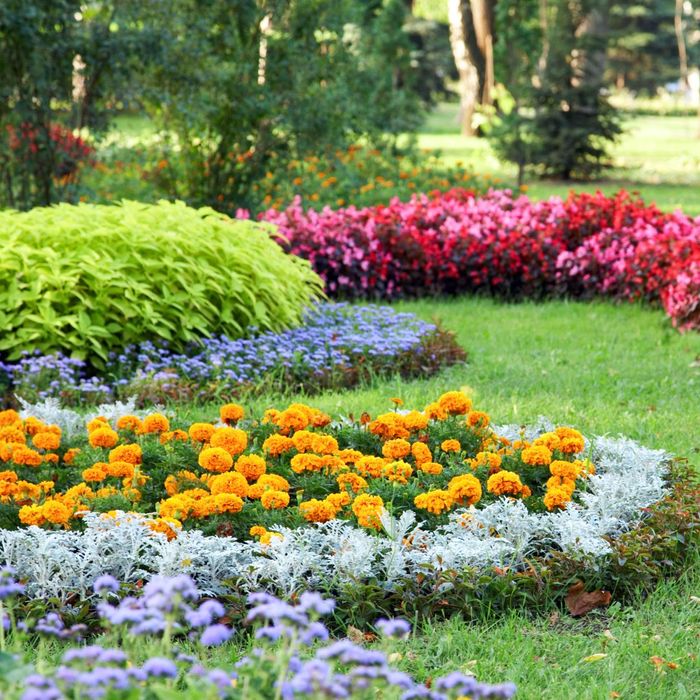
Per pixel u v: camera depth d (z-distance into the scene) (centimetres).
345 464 509
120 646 360
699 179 2330
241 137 1366
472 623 401
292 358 764
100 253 799
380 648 370
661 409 703
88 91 1221
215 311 800
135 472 477
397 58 2544
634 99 6162
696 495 487
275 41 1366
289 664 240
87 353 769
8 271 777
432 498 448
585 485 495
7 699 215
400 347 799
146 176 1428
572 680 352
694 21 4038
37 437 512
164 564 396
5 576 264
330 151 1448
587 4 2338
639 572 423
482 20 3325
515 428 580
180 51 1259
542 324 991
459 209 1192
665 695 340
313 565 402
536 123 2302
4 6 1090
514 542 438
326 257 1116
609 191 2083
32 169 1206
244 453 530
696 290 945
